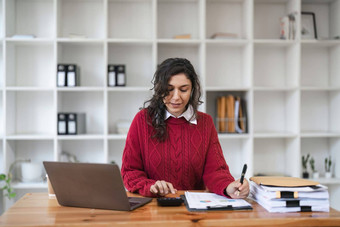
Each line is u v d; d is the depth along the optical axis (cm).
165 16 346
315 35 340
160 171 181
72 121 313
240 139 352
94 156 344
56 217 126
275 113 355
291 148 337
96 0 334
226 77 351
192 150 181
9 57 318
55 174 138
